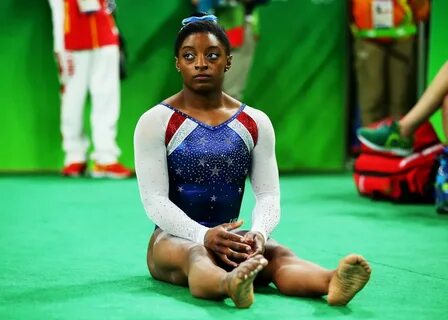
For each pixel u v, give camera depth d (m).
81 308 9.55
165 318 9.05
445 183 18.48
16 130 27.16
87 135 27.42
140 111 27.53
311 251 13.91
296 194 22.31
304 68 28.34
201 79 10.39
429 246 14.42
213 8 24.98
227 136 10.60
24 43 26.91
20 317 9.16
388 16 25.23
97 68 25.59
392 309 9.61
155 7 27.28
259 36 27.62
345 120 28.84
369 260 13.02
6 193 22.11
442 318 9.26
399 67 25.67
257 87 28.08
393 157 20.45
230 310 9.34
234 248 9.64
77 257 13.11
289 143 28.56
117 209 19.16
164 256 10.38
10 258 13.01
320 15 28.22
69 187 23.55
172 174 10.64
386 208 19.58
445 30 24.41
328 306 9.54
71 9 25.12
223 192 10.68
